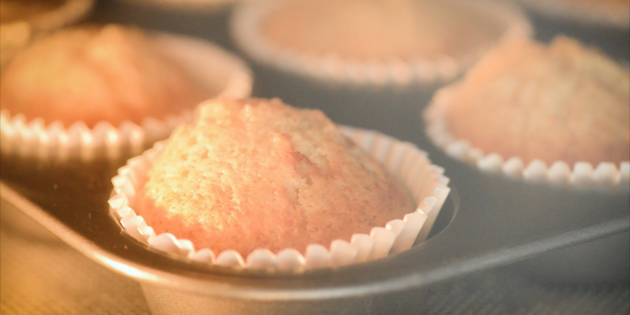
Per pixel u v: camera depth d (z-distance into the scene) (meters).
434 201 0.25
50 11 0.38
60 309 0.26
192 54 0.34
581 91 0.28
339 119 0.30
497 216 0.25
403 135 0.29
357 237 0.23
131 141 0.29
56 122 0.29
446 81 0.33
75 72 0.31
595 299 0.26
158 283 0.23
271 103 0.26
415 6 0.36
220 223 0.24
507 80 0.29
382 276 0.23
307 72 0.33
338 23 0.35
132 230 0.24
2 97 0.31
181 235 0.24
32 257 0.28
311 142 0.25
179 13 0.38
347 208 0.25
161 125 0.30
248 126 0.25
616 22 0.36
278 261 0.23
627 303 0.26
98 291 0.26
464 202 0.26
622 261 0.26
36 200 0.26
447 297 0.26
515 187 0.26
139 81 0.31
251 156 0.25
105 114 0.30
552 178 0.27
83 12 0.38
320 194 0.25
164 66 0.32
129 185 0.26
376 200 0.25
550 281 0.26
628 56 0.33
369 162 0.26
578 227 0.24
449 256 0.23
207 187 0.25
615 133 0.28
